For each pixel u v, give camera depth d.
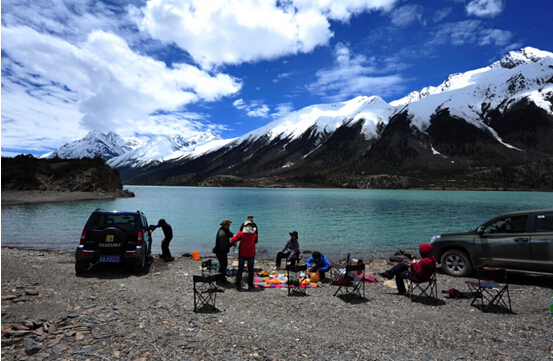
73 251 17.09
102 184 86.50
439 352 5.17
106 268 12.23
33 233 23.78
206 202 74.44
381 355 5.04
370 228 29.94
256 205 64.44
